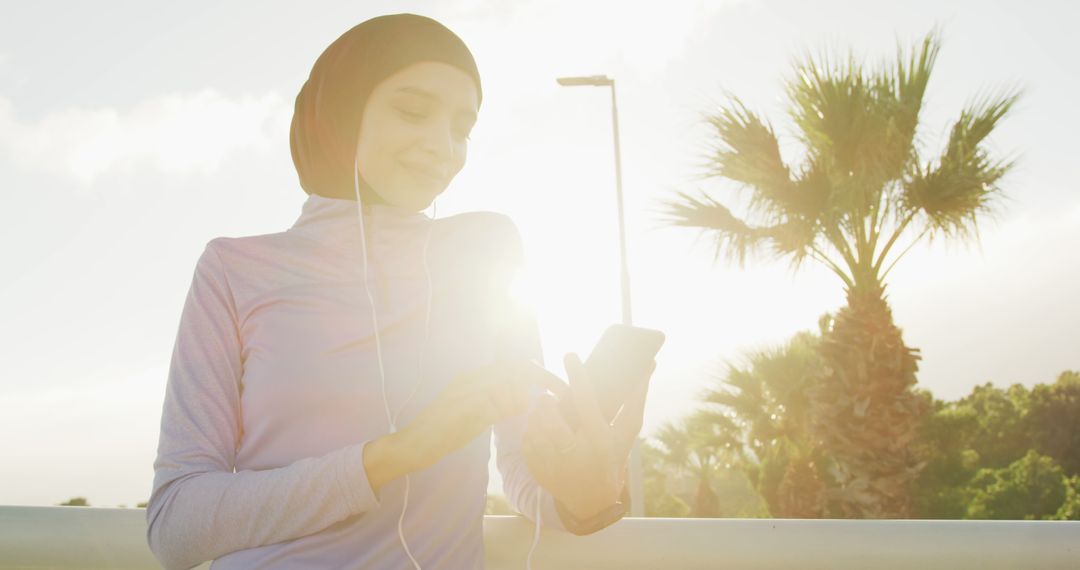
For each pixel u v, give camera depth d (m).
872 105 8.62
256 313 1.01
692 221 9.70
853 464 8.50
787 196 8.86
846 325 8.70
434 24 1.09
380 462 0.85
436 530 0.98
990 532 1.11
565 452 0.95
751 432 15.36
